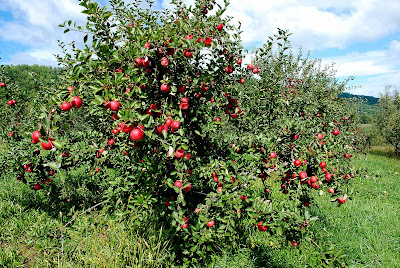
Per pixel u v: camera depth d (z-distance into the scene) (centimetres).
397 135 1262
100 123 377
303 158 287
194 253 311
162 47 241
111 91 223
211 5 308
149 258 273
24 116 476
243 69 320
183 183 261
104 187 439
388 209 491
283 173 306
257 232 370
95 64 229
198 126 295
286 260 318
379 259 341
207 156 311
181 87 268
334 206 490
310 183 285
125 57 236
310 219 245
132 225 329
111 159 394
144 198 288
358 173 356
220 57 289
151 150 281
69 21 231
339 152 348
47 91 355
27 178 457
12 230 343
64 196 414
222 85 310
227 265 306
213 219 283
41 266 273
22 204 411
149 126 212
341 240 375
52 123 194
